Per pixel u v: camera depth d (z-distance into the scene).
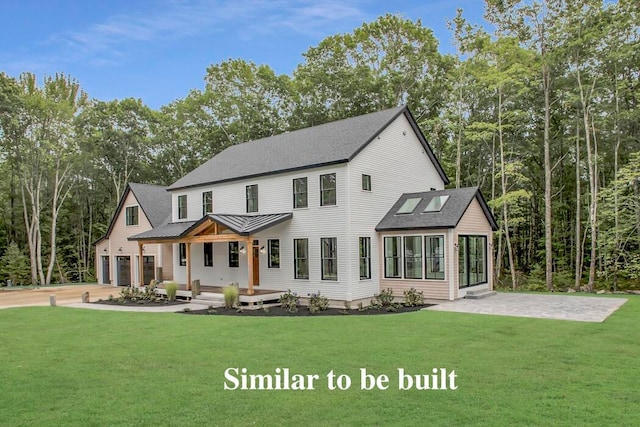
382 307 16.25
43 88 35.00
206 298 19.78
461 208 18.23
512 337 10.61
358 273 18.52
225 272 22.94
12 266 34.44
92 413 6.25
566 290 25.48
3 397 7.00
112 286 30.67
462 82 28.58
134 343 10.66
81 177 39.59
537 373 7.73
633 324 12.12
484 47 26.14
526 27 25.66
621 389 6.86
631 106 26.09
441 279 17.88
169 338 11.16
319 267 19.08
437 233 17.91
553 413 5.95
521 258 33.75
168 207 29.88
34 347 10.54
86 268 39.75
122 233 30.41
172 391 7.12
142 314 15.79
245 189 22.08
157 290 22.48
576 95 24.83
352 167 18.55
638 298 18.19
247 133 38.59
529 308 15.41
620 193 23.80
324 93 36.31
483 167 32.00
